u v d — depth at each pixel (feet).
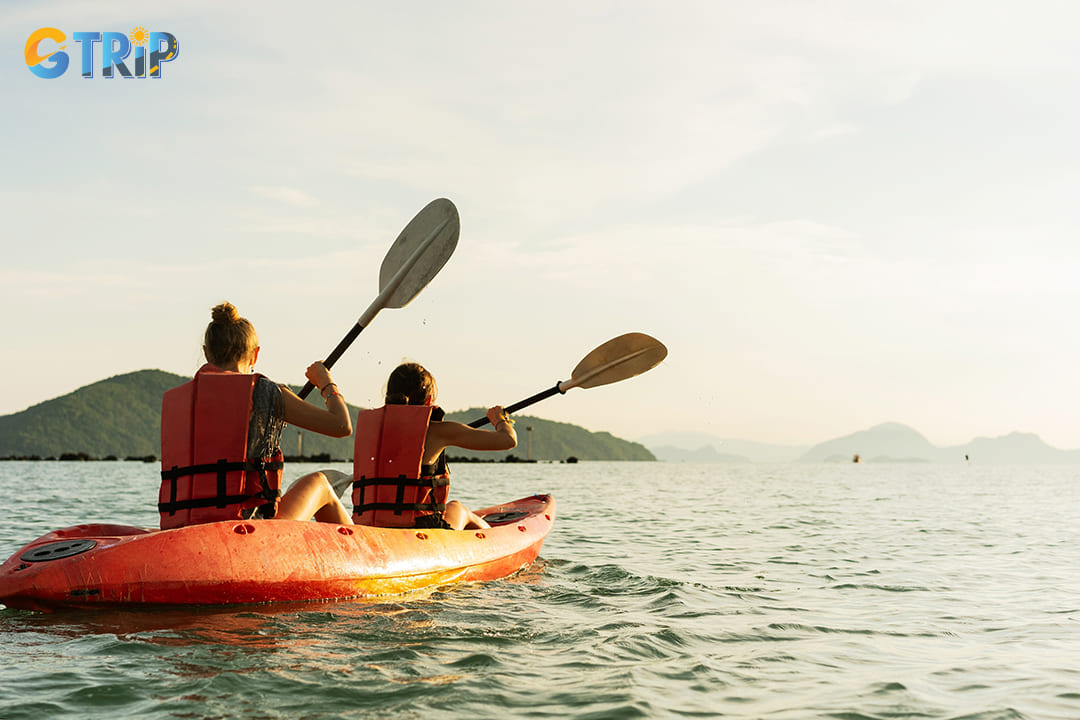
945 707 9.54
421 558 15.71
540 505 24.27
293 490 14.80
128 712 8.52
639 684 9.98
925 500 64.39
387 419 16.16
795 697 9.82
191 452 13.19
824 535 32.73
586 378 21.50
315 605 13.79
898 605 16.84
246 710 8.63
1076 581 20.62
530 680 10.05
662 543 28.84
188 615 12.60
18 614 12.51
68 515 36.50
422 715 8.62
